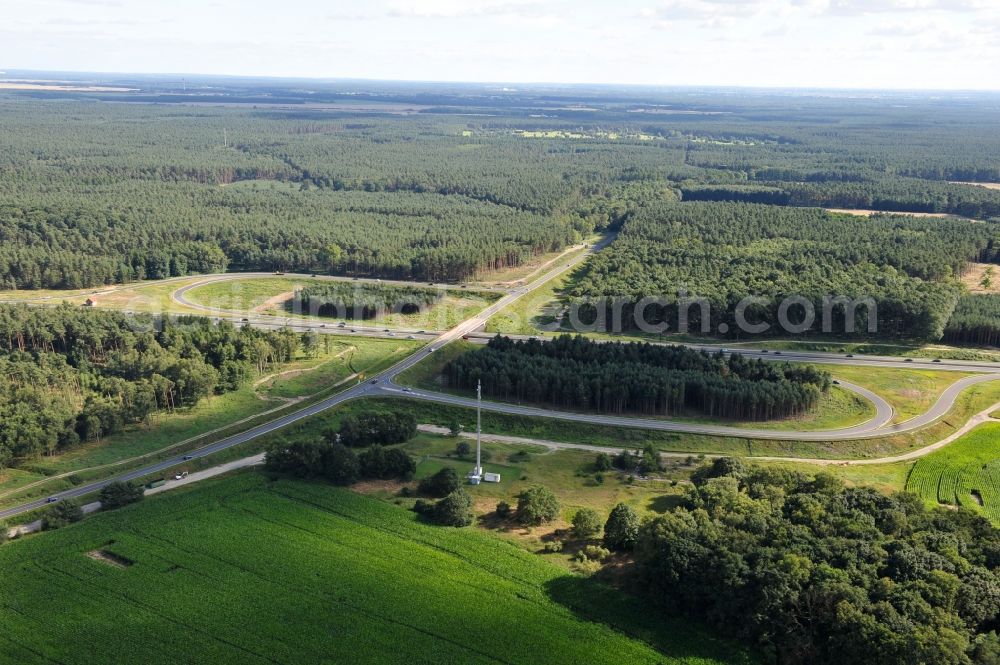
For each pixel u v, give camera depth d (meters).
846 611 123.44
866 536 144.00
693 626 137.50
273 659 125.88
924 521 153.00
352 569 150.25
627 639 133.62
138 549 155.12
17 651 126.38
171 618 134.88
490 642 131.25
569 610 140.62
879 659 118.00
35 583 144.00
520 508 174.38
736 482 176.75
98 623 133.12
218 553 154.38
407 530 165.38
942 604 127.06
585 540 165.88
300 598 141.12
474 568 152.38
